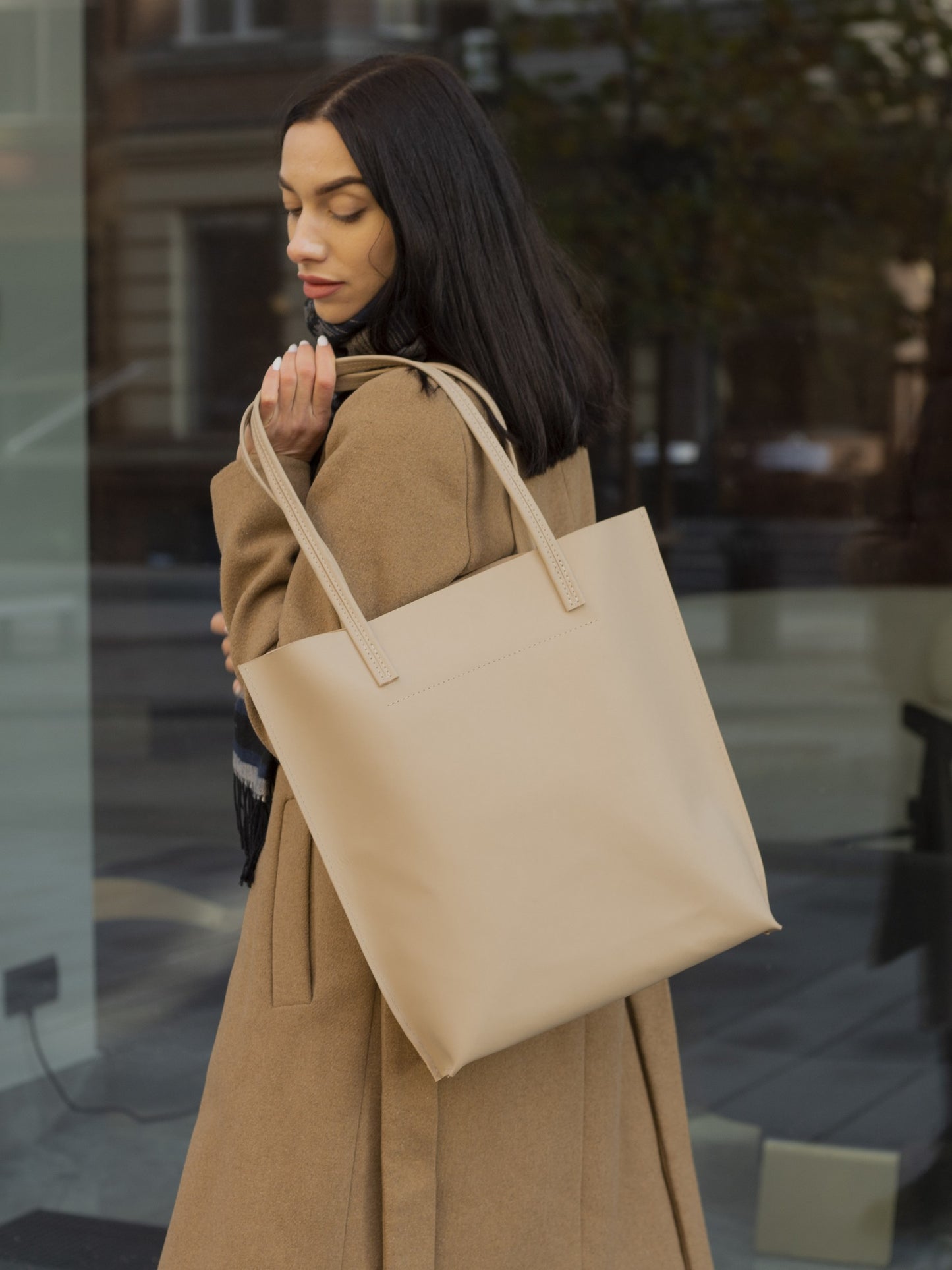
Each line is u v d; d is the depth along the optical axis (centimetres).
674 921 112
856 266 228
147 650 238
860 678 237
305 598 117
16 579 238
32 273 233
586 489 138
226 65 229
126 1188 210
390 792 108
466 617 112
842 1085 219
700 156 229
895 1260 192
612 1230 134
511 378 123
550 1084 128
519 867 108
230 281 232
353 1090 121
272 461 116
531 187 230
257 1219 121
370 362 122
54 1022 237
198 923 240
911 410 229
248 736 129
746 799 240
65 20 229
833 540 234
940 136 224
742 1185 206
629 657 114
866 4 223
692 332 232
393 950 108
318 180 121
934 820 235
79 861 239
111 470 236
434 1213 121
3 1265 191
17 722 239
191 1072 232
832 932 235
